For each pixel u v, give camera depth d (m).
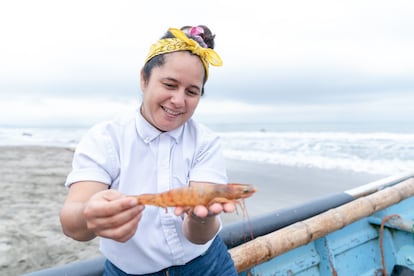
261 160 18.06
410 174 4.46
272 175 13.24
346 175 12.88
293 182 11.67
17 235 6.11
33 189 9.86
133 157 1.54
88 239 1.36
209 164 1.65
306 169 14.51
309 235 2.81
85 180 1.41
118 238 1.11
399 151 19.75
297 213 3.17
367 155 18.61
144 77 1.51
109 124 1.57
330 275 3.01
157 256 1.58
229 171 14.53
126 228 1.09
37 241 5.85
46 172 12.97
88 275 1.95
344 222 3.09
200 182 1.59
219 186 1.29
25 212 7.50
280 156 19.50
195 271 1.69
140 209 1.10
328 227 2.96
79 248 5.61
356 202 3.35
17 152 20.36
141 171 1.55
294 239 2.70
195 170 1.64
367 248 3.46
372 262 3.43
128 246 1.56
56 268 1.99
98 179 1.43
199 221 1.36
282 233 2.71
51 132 67.19
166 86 1.40
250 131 60.44
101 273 1.99
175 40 1.41
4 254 5.31
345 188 10.52
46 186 10.31
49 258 5.21
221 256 1.83
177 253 1.59
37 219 7.02
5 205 8.05
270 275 2.75
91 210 1.06
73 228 1.28
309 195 9.62
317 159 17.61
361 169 14.20
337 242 3.24
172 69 1.37
